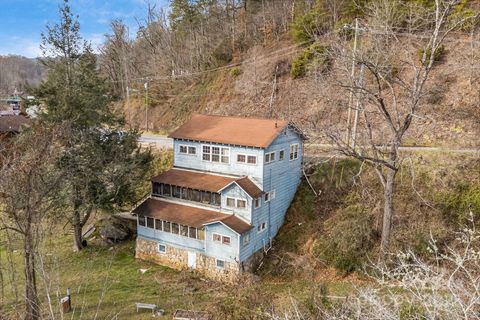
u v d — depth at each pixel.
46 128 18.92
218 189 21.66
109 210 23.70
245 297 12.41
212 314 12.80
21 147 17.30
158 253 22.75
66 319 16.31
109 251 24.47
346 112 29.94
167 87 48.78
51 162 17.69
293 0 44.34
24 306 14.13
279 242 23.06
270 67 38.94
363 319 8.08
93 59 24.72
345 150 19.41
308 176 25.47
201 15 51.31
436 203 20.11
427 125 25.80
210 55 46.88
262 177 21.52
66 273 21.19
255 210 21.14
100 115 23.75
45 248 22.03
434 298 6.76
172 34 54.12
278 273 20.70
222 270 20.42
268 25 43.19
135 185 25.14
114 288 19.58
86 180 22.06
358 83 19.08
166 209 22.75
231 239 20.00
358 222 20.41
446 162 21.42
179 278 20.62
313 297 11.37
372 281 17.92
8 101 87.50
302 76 35.72
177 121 43.75
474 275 10.19
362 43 22.38
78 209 22.77
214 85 43.56
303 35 37.56
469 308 6.32
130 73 56.38
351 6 33.00
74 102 22.36
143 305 17.19
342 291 16.91
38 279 18.31
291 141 24.14
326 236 21.27
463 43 28.06
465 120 25.12
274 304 12.45
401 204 20.80
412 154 22.50
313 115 31.44
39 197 14.65
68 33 23.48
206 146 23.72
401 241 19.09
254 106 37.62
